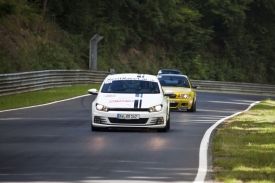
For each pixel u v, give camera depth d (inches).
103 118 1566.2
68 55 5029.5
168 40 6766.7
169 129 1692.9
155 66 6333.7
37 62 4475.9
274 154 1169.4
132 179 923.4
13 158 1127.0
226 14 7347.4
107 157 1147.3
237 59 7623.0
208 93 4426.7
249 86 5585.6
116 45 5910.4
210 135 1547.7
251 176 930.1
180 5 7062.0
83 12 5654.5
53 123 1804.9
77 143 1348.4
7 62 4060.0
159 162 1093.8
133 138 1455.5
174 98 2405.3
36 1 5211.6
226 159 1127.0
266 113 2442.2
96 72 4549.7
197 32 6953.7
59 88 3772.1
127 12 6318.9
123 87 1672.0
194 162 1096.2
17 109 2316.7
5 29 4456.2
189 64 6688.0
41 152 1205.7
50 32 5064.0
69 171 992.2
